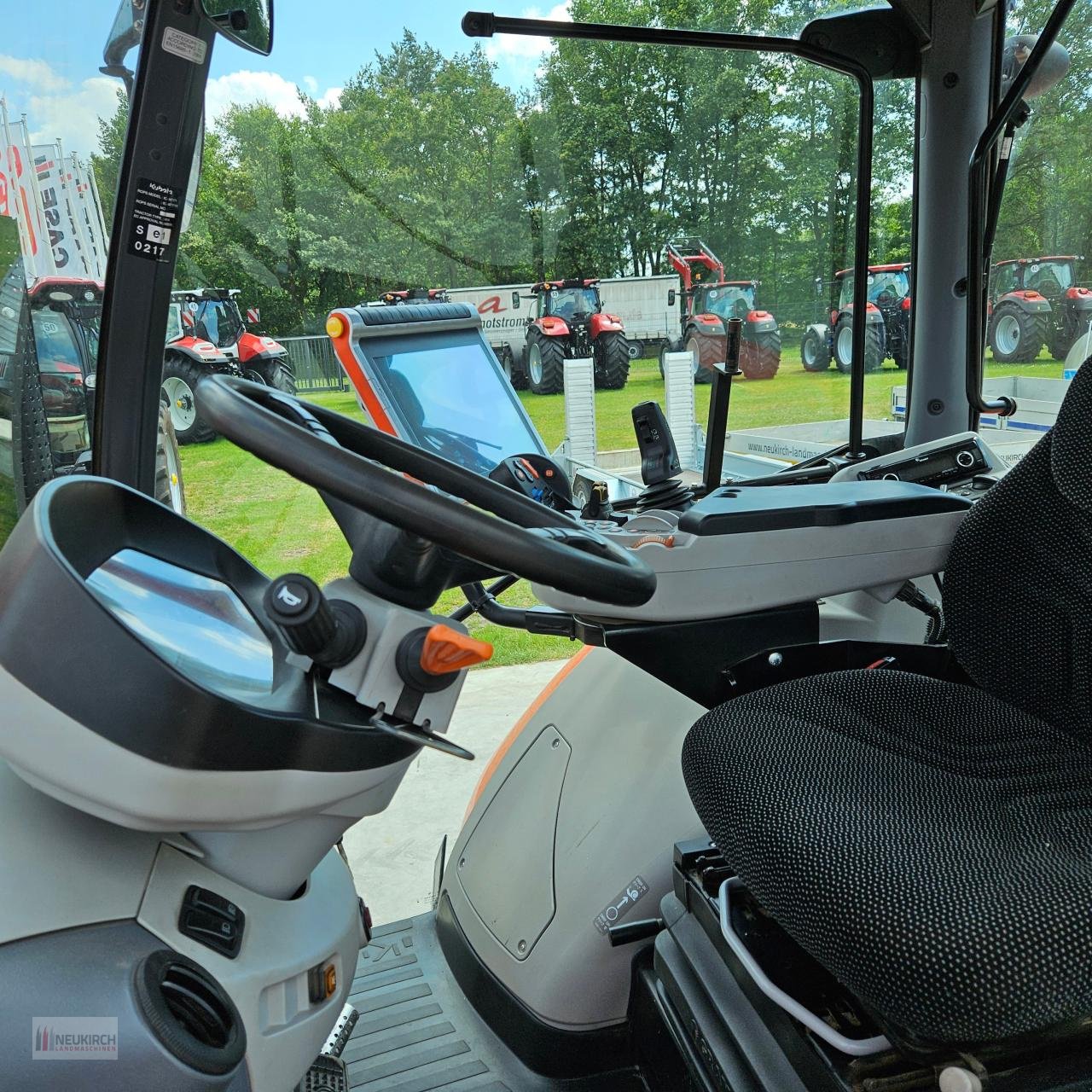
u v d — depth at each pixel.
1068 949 0.74
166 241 1.31
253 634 0.76
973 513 1.23
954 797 0.98
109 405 1.35
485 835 1.44
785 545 1.25
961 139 1.96
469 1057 1.28
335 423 0.72
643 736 1.34
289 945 0.68
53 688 0.57
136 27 1.24
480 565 0.71
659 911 1.24
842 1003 0.93
